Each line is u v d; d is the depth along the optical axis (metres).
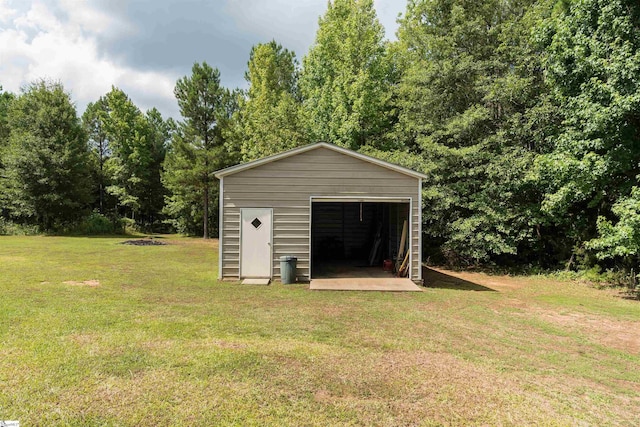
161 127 38.81
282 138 19.78
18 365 4.09
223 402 3.41
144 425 3.01
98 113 32.31
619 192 10.47
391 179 10.05
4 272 10.34
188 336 5.24
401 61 19.83
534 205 12.55
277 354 4.64
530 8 14.30
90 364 4.16
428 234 15.03
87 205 30.11
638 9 9.20
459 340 5.48
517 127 12.95
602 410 3.50
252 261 9.98
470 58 14.24
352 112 18.59
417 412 3.34
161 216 35.50
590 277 11.56
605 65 9.34
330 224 16.53
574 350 5.26
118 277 10.12
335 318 6.46
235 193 9.95
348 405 3.42
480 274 12.91
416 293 8.90
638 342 5.70
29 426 2.95
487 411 3.40
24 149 24.50
